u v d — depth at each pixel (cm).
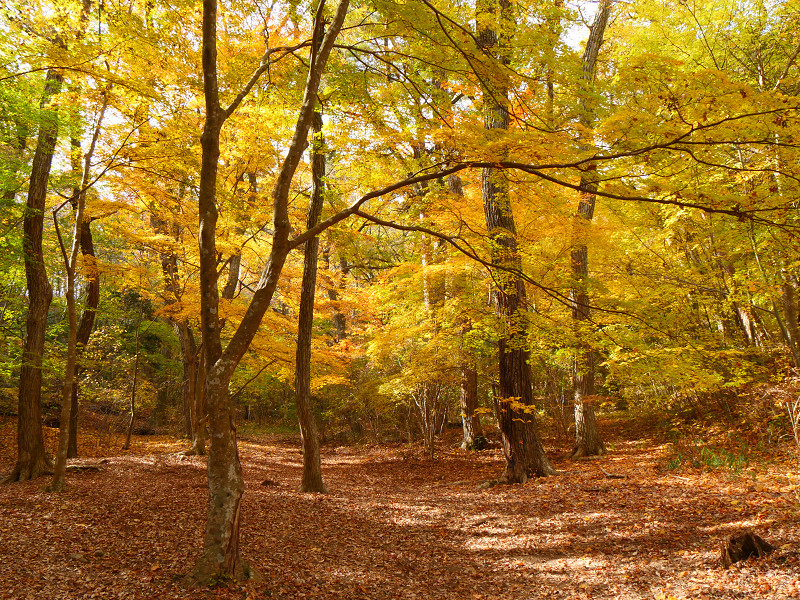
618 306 813
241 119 1049
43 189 1016
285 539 638
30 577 453
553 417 1664
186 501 788
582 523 661
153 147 822
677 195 441
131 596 421
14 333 1389
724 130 403
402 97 625
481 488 969
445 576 541
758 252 1005
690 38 1054
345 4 527
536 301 1196
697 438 1094
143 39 684
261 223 1187
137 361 1720
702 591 420
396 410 1717
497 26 598
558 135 480
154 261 1503
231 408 481
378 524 741
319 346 1255
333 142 737
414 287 1401
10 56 691
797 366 906
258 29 811
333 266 2086
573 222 849
